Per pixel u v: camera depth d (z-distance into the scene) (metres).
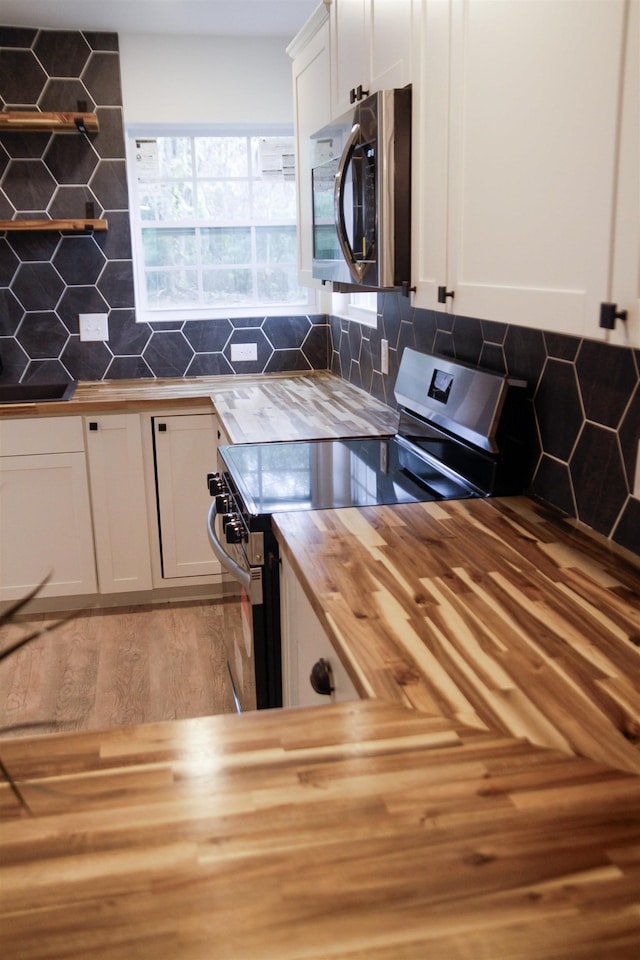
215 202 4.00
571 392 1.70
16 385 3.79
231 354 3.99
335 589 1.37
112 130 3.67
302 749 0.92
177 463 3.48
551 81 1.22
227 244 4.06
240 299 4.13
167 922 0.69
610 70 1.06
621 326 1.07
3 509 3.39
